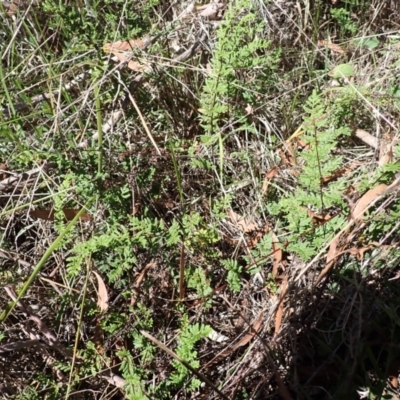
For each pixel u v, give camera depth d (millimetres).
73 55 1296
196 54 1326
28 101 1211
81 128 1204
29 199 1140
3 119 1179
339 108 1154
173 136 1247
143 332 918
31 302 1078
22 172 1165
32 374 1007
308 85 1300
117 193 1067
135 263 1043
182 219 1061
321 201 954
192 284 990
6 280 1041
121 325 984
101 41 1178
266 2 1391
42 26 1429
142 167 1158
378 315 993
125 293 1021
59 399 952
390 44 1325
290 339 977
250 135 1264
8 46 1282
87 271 1009
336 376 972
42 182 1127
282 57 1364
